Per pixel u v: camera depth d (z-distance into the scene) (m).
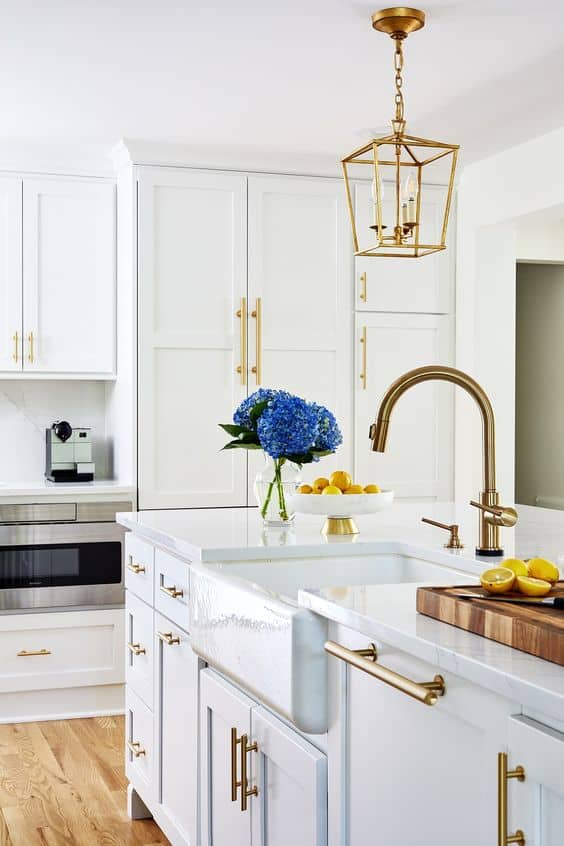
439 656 1.30
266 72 3.57
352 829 1.61
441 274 5.01
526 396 6.46
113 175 4.70
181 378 4.59
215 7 2.98
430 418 5.01
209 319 4.62
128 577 3.22
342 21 3.10
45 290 4.58
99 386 5.05
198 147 4.53
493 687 1.19
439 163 4.84
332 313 4.82
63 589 4.35
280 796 1.88
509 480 4.97
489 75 3.60
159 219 4.54
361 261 4.88
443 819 1.35
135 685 3.12
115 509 4.44
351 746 1.62
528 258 5.48
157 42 3.27
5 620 4.25
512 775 1.17
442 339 5.02
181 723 2.59
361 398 4.88
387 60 3.45
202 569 2.28
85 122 4.15
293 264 4.76
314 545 2.43
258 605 1.86
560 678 1.14
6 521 4.27
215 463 4.63
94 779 3.56
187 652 2.53
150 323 4.53
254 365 4.69
